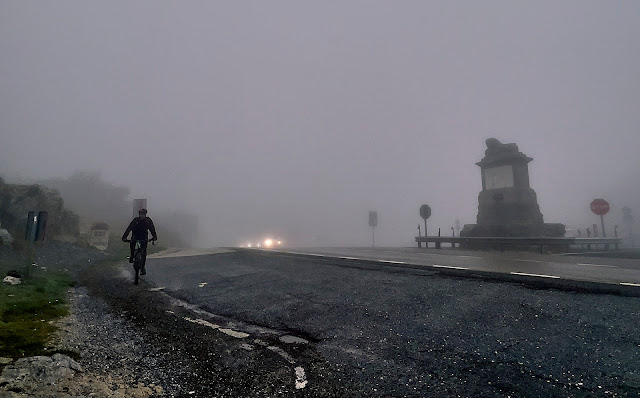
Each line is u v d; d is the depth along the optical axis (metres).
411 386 3.00
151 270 10.06
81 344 3.83
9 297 5.42
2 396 2.44
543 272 8.62
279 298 6.48
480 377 3.15
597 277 7.75
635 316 4.71
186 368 3.37
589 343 3.86
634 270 9.08
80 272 9.70
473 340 4.09
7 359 3.10
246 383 3.06
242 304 6.09
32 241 7.27
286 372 3.31
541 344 3.90
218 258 12.97
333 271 9.33
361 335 4.40
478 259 12.45
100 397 2.61
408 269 9.21
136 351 3.78
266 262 11.57
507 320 4.77
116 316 5.22
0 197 11.20
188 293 7.00
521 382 3.03
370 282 7.67
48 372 2.91
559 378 3.08
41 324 4.40
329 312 5.47
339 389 2.95
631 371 3.16
